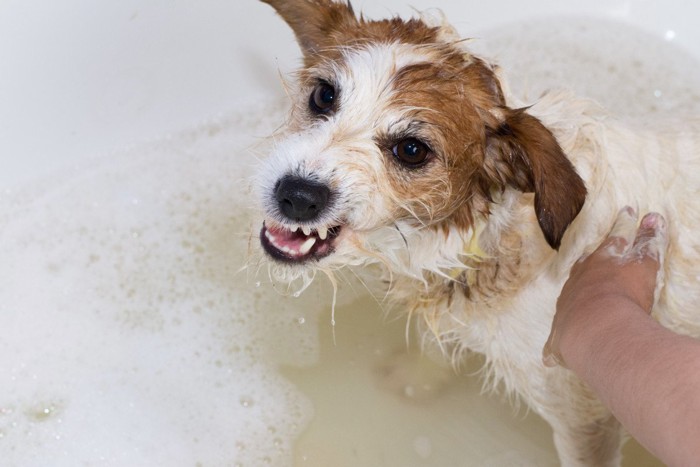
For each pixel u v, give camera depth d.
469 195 0.55
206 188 0.76
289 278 0.56
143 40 0.73
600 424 0.62
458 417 0.70
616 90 0.80
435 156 0.52
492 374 0.71
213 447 0.69
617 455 0.65
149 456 0.69
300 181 0.51
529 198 0.56
